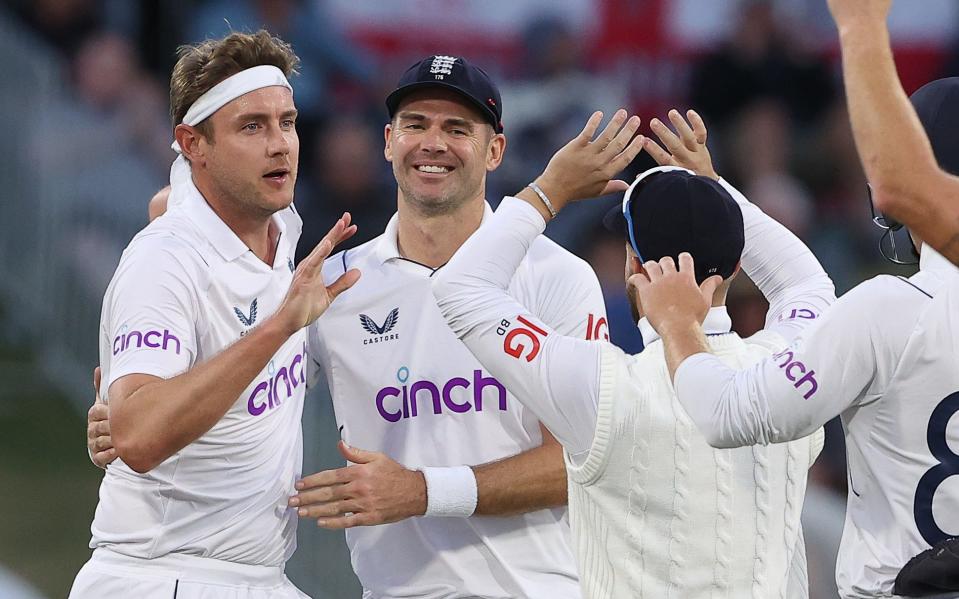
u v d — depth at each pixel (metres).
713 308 10.81
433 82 13.48
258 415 13.17
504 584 13.88
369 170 34.12
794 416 9.43
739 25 37.38
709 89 37.34
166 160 33.56
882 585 9.82
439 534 13.89
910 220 8.30
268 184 13.22
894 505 9.68
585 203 32.47
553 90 35.59
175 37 35.06
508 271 11.27
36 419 30.28
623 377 10.39
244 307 13.36
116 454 12.91
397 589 14.03
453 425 13.87
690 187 10.61
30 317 32.72
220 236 13.23
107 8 34.97
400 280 13.99
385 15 35.34
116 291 12.85
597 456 10.40
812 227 37.19
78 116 33.50
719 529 10.41
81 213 32.50
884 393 9.55
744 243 11.16
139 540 13.09
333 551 24.67
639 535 10.48
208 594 13.16
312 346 14.34
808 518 22.55
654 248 10.61
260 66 13.28
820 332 9.51
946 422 9.42
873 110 8.30
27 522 26.12
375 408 14.02
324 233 33.41
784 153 37.56
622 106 36.66
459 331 11.09
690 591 10.45
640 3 36.62
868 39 8.45
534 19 35.78
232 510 13.20
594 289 14.08
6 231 33.25
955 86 9.76
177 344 12.59
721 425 9.55
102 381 13.50
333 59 35.06
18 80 33.28
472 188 13.83
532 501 13.43
